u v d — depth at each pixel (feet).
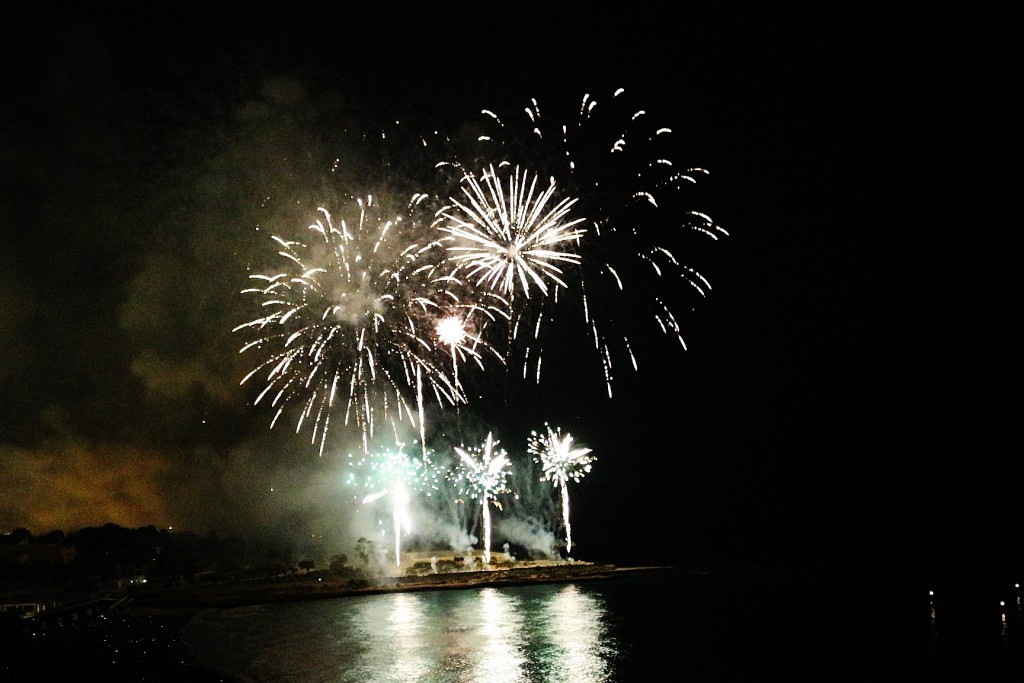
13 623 81.15
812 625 113.91
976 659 93.09
